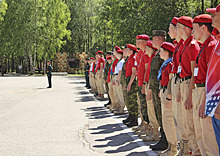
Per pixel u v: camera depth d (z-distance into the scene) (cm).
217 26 369
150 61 664
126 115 1059
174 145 570
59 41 5594
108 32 5247
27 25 5319
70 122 924
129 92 846
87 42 6894
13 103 1401
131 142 680
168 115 564
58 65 6350
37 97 1670
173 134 565
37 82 3238
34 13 5341
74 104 1365
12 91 2073
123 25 3762
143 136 712
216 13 365
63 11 5669
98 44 6091
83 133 773
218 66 359
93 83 1858
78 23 6397
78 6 6400
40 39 5353
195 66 441
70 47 6731
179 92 514
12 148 632
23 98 1617
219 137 365
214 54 367
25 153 596
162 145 611
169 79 559
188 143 512
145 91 707
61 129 822
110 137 730
